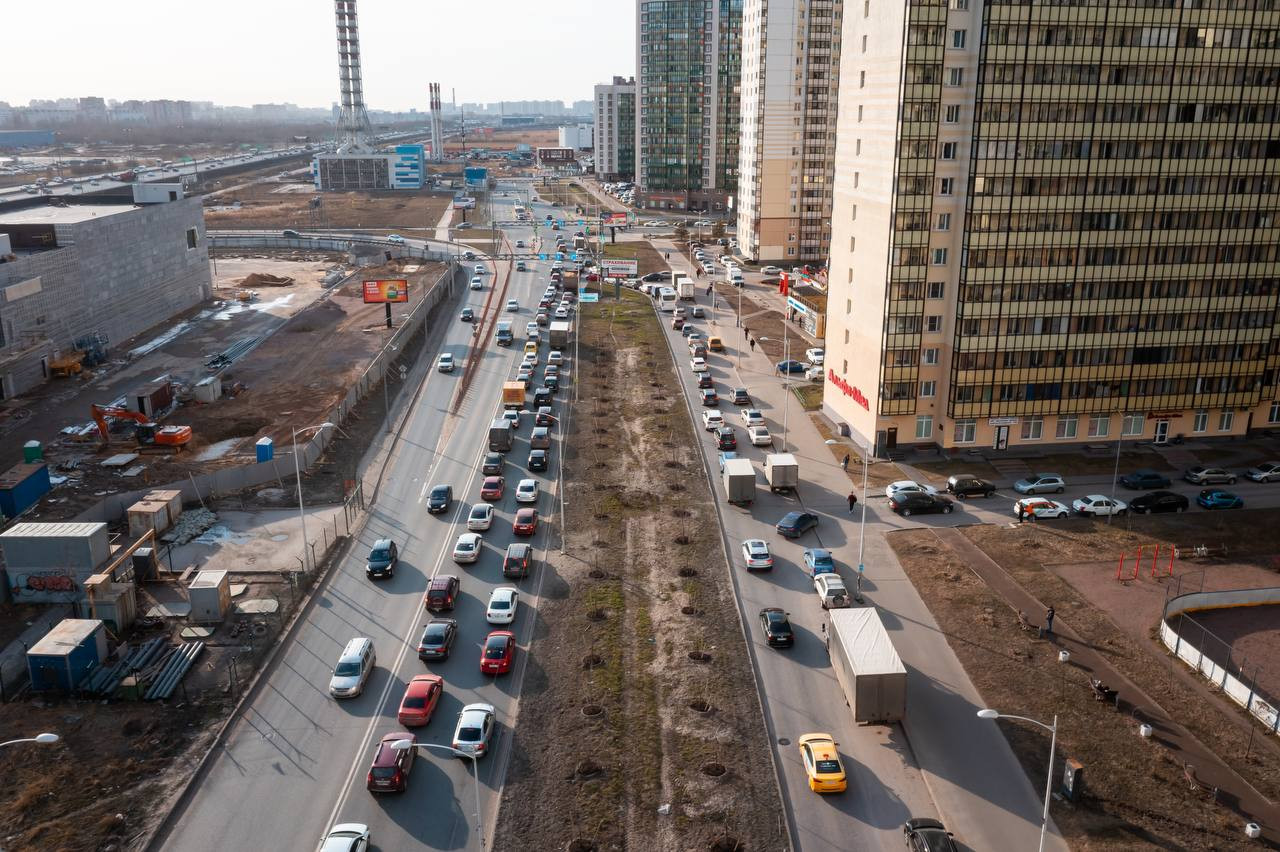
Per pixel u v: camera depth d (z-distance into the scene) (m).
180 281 163.75
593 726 52.22
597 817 45.16
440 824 44.78
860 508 84.12
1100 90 86.25
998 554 74.69
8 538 65.69
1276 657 60.38
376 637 62.09
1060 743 50.91
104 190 164.50
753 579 70.56
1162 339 93.88
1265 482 89.50
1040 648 60.62
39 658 55.19
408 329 143.88
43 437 101.19
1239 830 44.47
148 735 51.72
